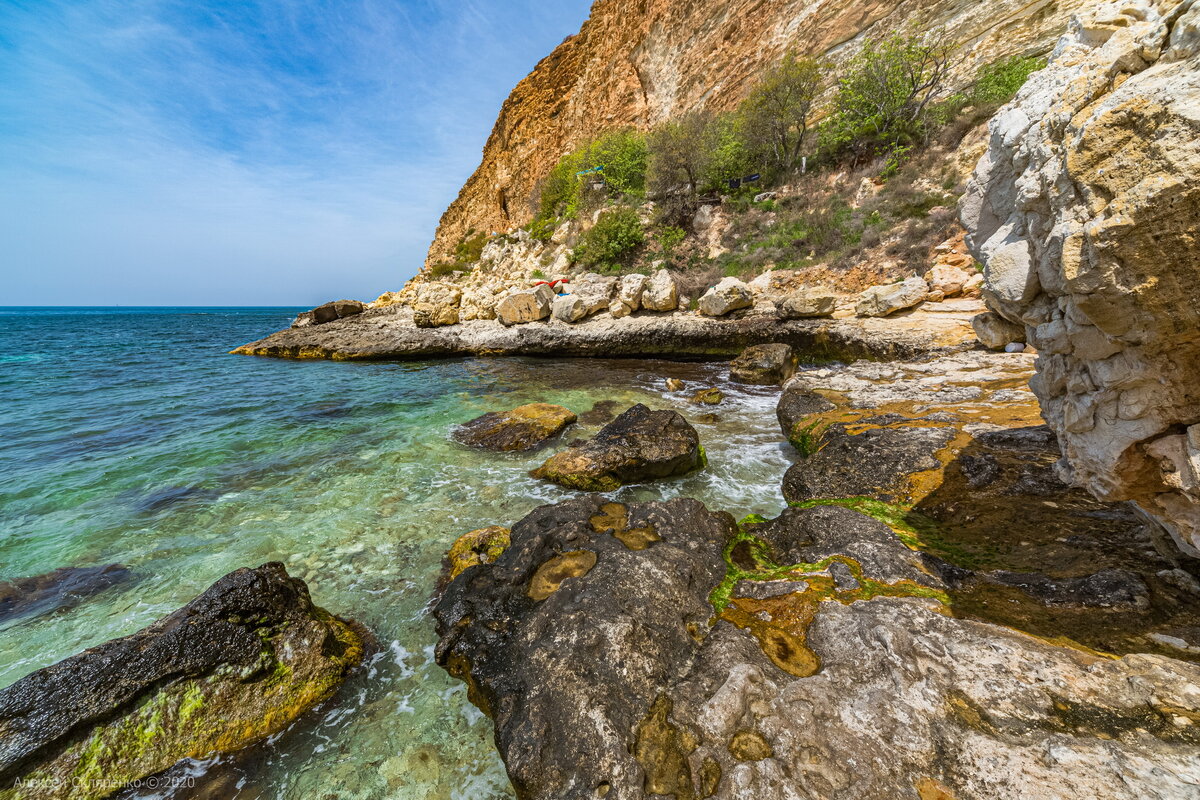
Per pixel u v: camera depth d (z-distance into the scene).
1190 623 2.62
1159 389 2.11
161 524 5.98
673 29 29.77
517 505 6.38
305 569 5.04
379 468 7.70
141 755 2.89
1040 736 2.07
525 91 43.56
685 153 22.45
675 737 2.45
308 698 3.37
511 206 43.88
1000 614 2.96
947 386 7.80
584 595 3.51
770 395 11.34
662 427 7.39
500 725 2.86
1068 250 2.04
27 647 3.94
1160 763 1.83
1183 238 1.69
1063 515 3.85
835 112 20.33
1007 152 2.92
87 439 9.30
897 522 4.31
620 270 21.69
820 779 2.06
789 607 3.29
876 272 14.71
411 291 29.59
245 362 19.88
